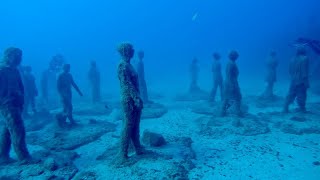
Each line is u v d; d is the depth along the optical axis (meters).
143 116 13.86
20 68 14.82
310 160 8.09
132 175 7.05
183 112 14.98
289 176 7.17
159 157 8.05
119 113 15.24
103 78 35.75
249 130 10.77
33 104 14.99
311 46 12.50
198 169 7.72
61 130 11.80
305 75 12.30
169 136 10.55
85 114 15.59
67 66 12.20
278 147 9.18
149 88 26.20
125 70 7.67
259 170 7.56
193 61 20.16
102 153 9.34
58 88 12.06
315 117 11.98
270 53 16.33
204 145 9.66
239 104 12.52
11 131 8.40
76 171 7.97
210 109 14.69
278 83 24.53
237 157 8.48
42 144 10.41
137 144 8.22
